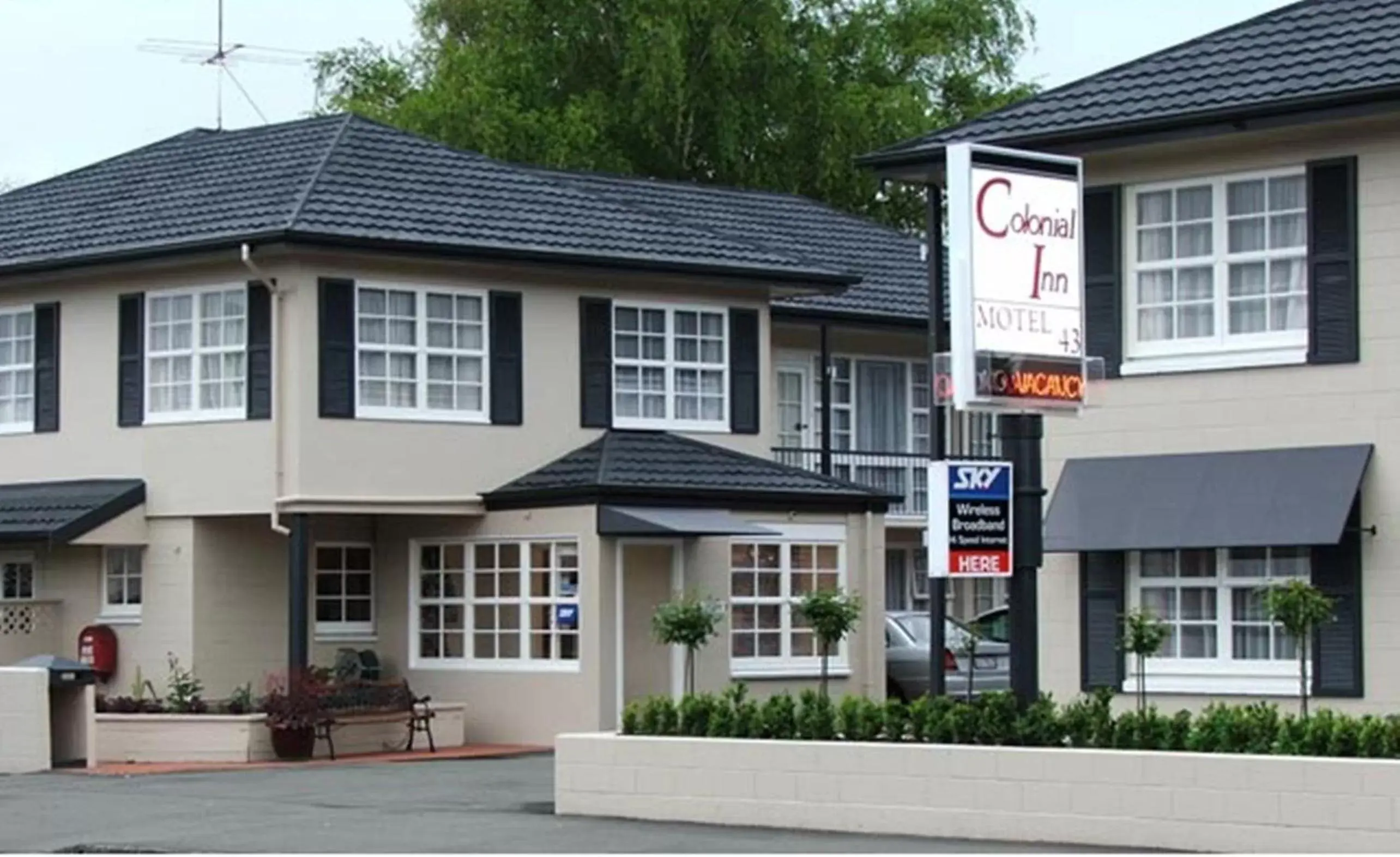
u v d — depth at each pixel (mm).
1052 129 25625
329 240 32469
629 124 56656
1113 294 25734
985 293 20734
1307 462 24328
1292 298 24812
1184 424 25250
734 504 34188
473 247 33750
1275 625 24766
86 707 29875
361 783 27156
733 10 56469
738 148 56562
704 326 36875
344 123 36344
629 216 36750
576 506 33000
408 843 20891
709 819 22109
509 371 34688
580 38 57188
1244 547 24438
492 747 33031
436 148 36594
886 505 35969
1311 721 19562
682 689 33562
